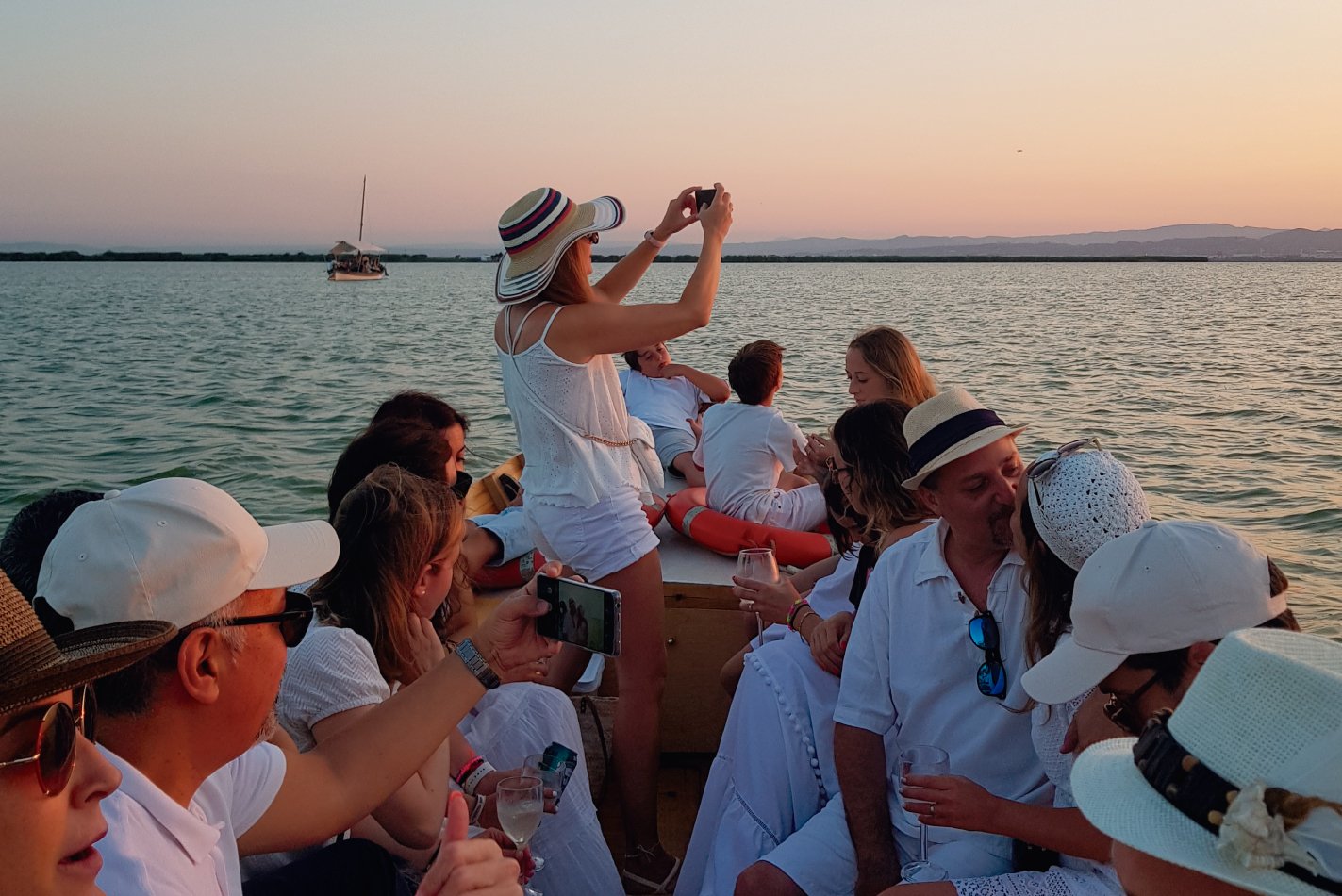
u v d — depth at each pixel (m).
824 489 3.53
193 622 1.65
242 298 64.94
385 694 2.60
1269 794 1.20
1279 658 1.24
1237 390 16.98
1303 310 43.56
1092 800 1.42
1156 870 1.31
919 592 2.68
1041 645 2.40
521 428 3.48
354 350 25.70
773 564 3.64
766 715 3.10
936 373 19.52
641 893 3.45
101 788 1.14
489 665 2.28
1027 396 16.48
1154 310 43.22
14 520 2.17
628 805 3.49
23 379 19.19
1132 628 1.98
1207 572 1.96
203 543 1.66
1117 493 2.26
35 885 1.03
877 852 2.68
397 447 3.49
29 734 1.00
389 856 2.35
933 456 2.56
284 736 2.19
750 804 3.04
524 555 4.77
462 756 2.88
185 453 12.52
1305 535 8.49
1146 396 16.38
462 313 46.47
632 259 3.87
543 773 2.76
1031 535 2.38
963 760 2.63
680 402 7.30
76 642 1.29
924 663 2.66
